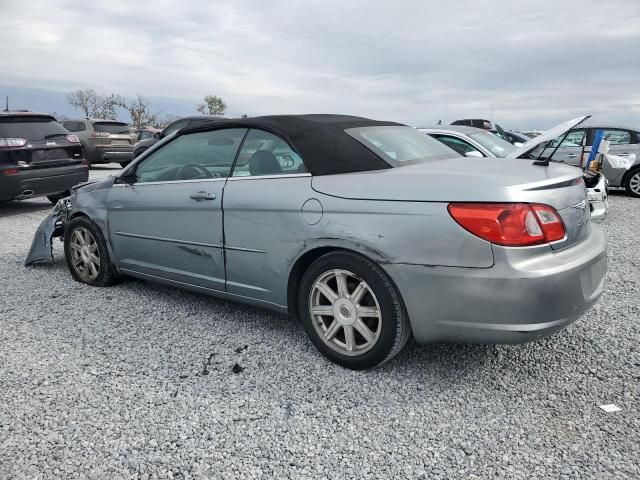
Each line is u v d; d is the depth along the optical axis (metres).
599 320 3.69
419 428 2.43
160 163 3.99
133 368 3.05
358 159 3.04
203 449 2.30
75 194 4.69
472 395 2.71
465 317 2.56
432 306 2.62
